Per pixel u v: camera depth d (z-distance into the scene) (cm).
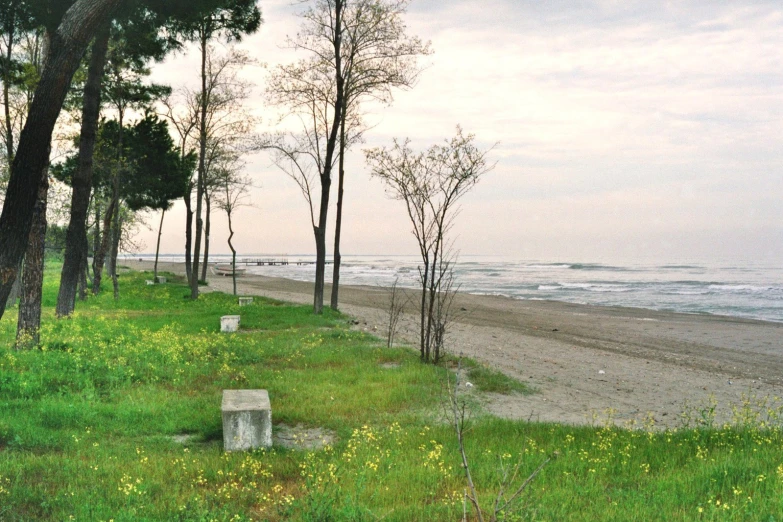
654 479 713
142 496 647
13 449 816
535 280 8756
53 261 8250
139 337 1938
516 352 2045
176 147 4622
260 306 3134
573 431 984
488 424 1037
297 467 793
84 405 1073
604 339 2542
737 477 695
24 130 797
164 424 1002
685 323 3234
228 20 2386
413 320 2895
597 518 577
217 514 602
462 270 13200
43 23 1531
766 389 1595
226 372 1445
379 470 761
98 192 3888
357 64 2586
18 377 1220
